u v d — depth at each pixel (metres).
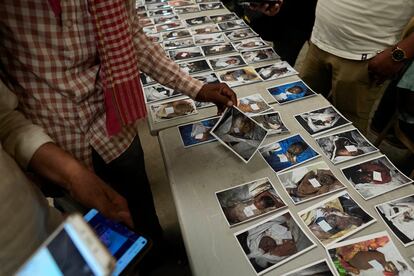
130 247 0.56
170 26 1.72
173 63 0.98
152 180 1.83
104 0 0.66
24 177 0.52
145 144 2.06
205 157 0.94
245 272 0.66
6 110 0.56
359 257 0.67
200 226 0.76
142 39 0.91
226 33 1.63
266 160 0.92
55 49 0.66
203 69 1.36
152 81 1.28
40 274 0.28
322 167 0.89
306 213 0.77
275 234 0.73
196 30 1.67
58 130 0.76
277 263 0.67
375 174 0.86
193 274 0.67
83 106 0.77
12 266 0.47
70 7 0.63
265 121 1.06
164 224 1.58
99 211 0.56
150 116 1.12
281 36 1.77
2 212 0.45
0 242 0.45
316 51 1.47
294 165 0.90
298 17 1.63
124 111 0.82
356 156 0.92
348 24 1.23
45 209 0.58
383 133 1.57
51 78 0.69
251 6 1.45
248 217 0.77
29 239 0.49
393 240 0.70
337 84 1.41
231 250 0.70
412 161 1.73
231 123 0.98
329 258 0.67
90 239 0.27
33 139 0.56
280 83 1.26
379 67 1.19
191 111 1.13
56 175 0.56
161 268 1.38
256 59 1.41
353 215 0.76
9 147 0.55
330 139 0.98
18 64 0.67
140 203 1.10
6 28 0.62
